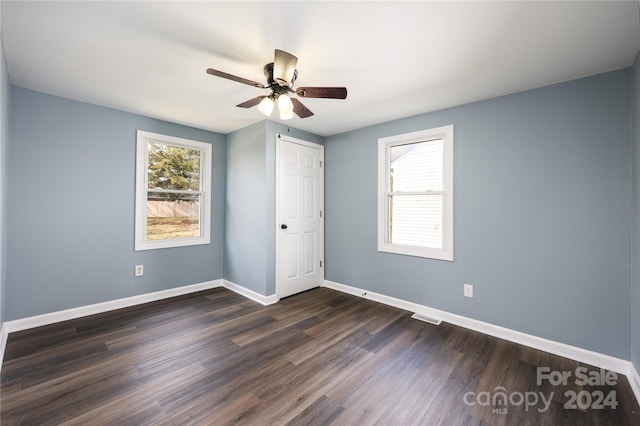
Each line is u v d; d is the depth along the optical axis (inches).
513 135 100.6
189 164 152.1
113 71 88.5
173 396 69.6
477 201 108.4
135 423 60.9
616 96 82.9
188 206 152.0
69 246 113.7
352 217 151.6
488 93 101.3
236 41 71.9
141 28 66.8
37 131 105.7
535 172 96.1
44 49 76.0
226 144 163.9
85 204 117.1
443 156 118.8
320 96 80.0
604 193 84.6
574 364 85.6
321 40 71.0
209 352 90.5
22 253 103.3
